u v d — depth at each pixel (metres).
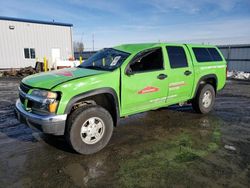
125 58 4.25
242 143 4.22
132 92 4.23
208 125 5.27
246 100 8.20
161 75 4.69
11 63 20.81
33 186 2.84
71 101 3.47
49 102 3.35
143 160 3.53
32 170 3.22
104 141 3.84
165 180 2.97
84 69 4.38
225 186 2.84
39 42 22.30
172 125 5.26
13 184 2.88
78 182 2.93
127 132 4.78
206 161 3.50
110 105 4.15
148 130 4.91
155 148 3.98
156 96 4.70
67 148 3.96
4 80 14.58
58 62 17.41
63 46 24.14
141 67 4.59
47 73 4.25
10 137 4.47
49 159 3.55
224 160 3.53
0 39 19.97
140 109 4.51
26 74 17.97
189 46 5.61
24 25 21.14
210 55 6.17
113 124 4.18
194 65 5.53
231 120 5.68
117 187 2.82
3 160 3.51
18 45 21.02
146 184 2.88
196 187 2.82
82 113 3.57
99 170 3.23
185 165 3.37
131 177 3.04
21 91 3.91
